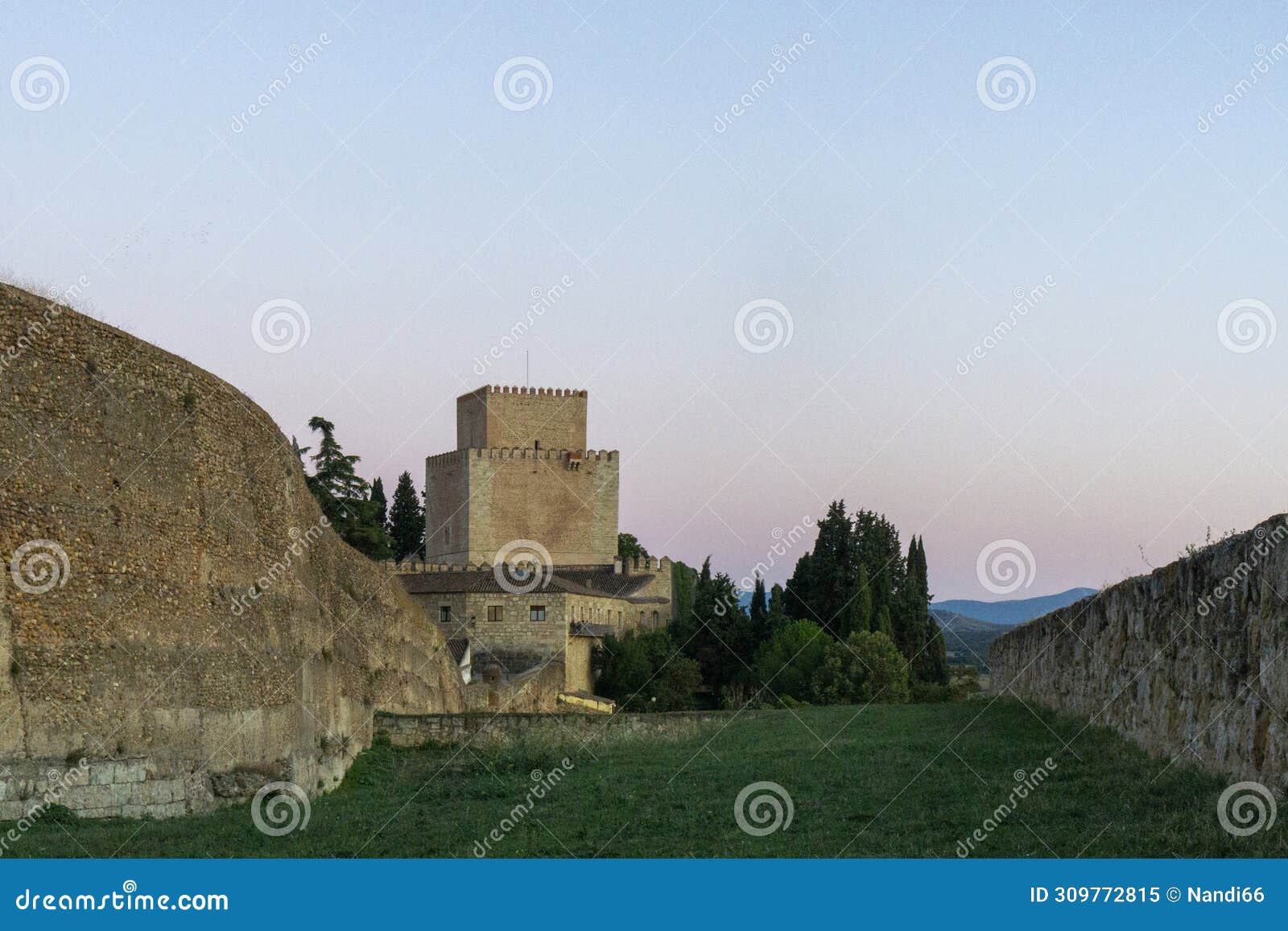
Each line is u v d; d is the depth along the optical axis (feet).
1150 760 91.45
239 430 102.22
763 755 131.54
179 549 90.17
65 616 78.43
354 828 89.04
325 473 334.03
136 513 85.56
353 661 139.95
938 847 73.56
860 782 102.47
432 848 80.12
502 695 264.93
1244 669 73.56
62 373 80.07
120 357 85.61
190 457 92.99
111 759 80.69
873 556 353.72
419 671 182.09
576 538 474.90
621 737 157.58
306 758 111.86
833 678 299.38
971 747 120.57
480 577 378.53
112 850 72.84
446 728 152.25
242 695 97.30
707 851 76.48
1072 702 132.46
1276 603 68.33
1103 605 115.96
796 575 368.27
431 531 490.08
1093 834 71.26
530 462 472.44
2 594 74.64
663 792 104.88
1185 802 74.84
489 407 471.62
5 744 73.92
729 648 366.02
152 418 88.58
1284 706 66.64
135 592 84.64
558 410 478.18
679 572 440.04
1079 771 93.71
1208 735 79.56
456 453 476.95
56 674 77.25
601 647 377.50
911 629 343.87
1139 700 99.60
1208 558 81.00
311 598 119.96
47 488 78.07
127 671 82.64
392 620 167.43
